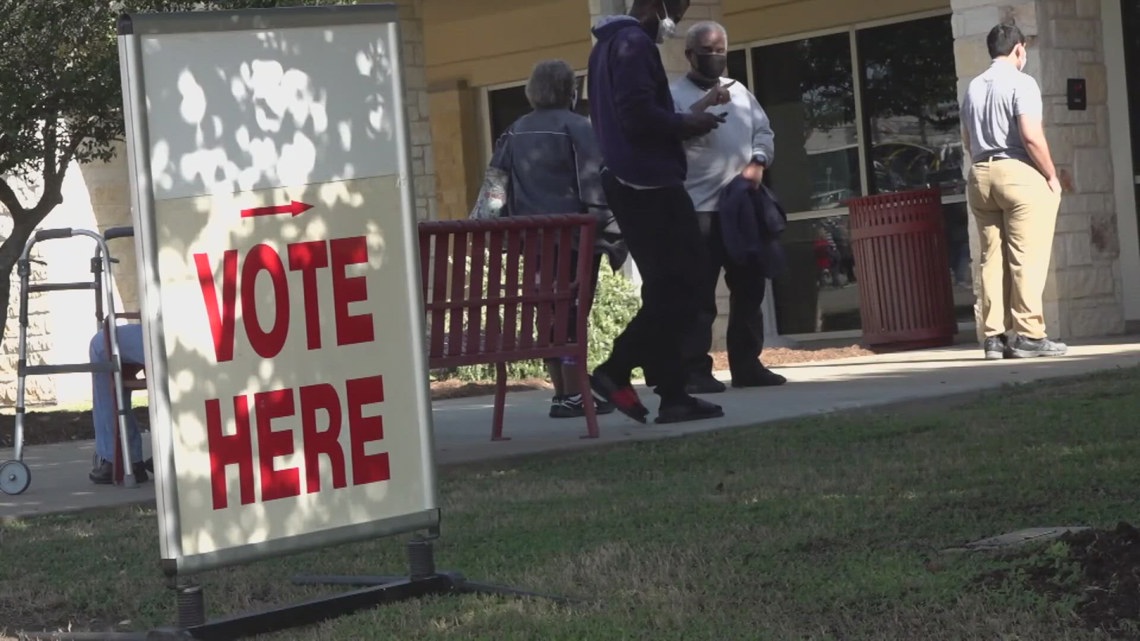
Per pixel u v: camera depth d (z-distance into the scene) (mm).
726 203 9781
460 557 5258
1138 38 13352
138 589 5176
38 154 10625
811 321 15828
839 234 15555
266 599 4973
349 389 4602
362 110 4629
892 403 8703
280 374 4473
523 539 5477
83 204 15938
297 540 4488
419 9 15461
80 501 7281
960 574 4324
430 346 7859
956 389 9008
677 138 8172
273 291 4465
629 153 8148
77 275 15867
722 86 8164
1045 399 8164
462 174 18312
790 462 6828
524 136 9164
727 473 6664
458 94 18281
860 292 13117
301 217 4520
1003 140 10617
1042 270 10672
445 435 8797
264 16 4441
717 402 9461
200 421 4332
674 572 4711
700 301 8391
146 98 4246
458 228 7801
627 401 8430
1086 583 4090
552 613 4332
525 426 9039
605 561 4930
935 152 14828
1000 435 6984
